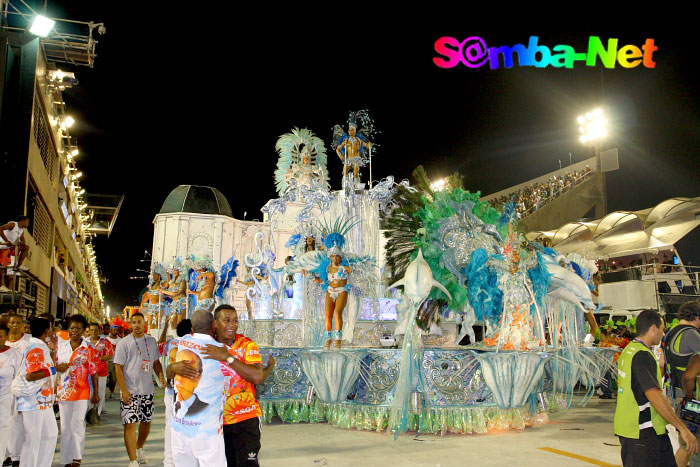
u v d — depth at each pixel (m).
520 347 8.98
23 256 12.07
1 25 15.89
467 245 9.31
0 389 5.77
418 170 10.00
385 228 9.92
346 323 10.59
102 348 10.48
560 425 9.36
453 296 9.25
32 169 16.78
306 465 6.39
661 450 4.09
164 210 24.47
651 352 4.22
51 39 16.98
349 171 13.36
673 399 5.37
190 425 3.92
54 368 5.80
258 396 9.30
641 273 18.30
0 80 15.35
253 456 4.35
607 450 7.25
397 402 7.96
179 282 15.15
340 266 9.41
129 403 6.26
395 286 8.99
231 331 4.46
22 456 5.55
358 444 7.63
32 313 14.16
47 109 19.69
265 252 13.80
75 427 6.11
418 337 8.48
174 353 5.43
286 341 11.78
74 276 36.03
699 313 5.26
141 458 6.60
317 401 9.47
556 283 9.80
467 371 8.66
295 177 14.75
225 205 25.27
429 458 6.76
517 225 9.81
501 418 8.69
